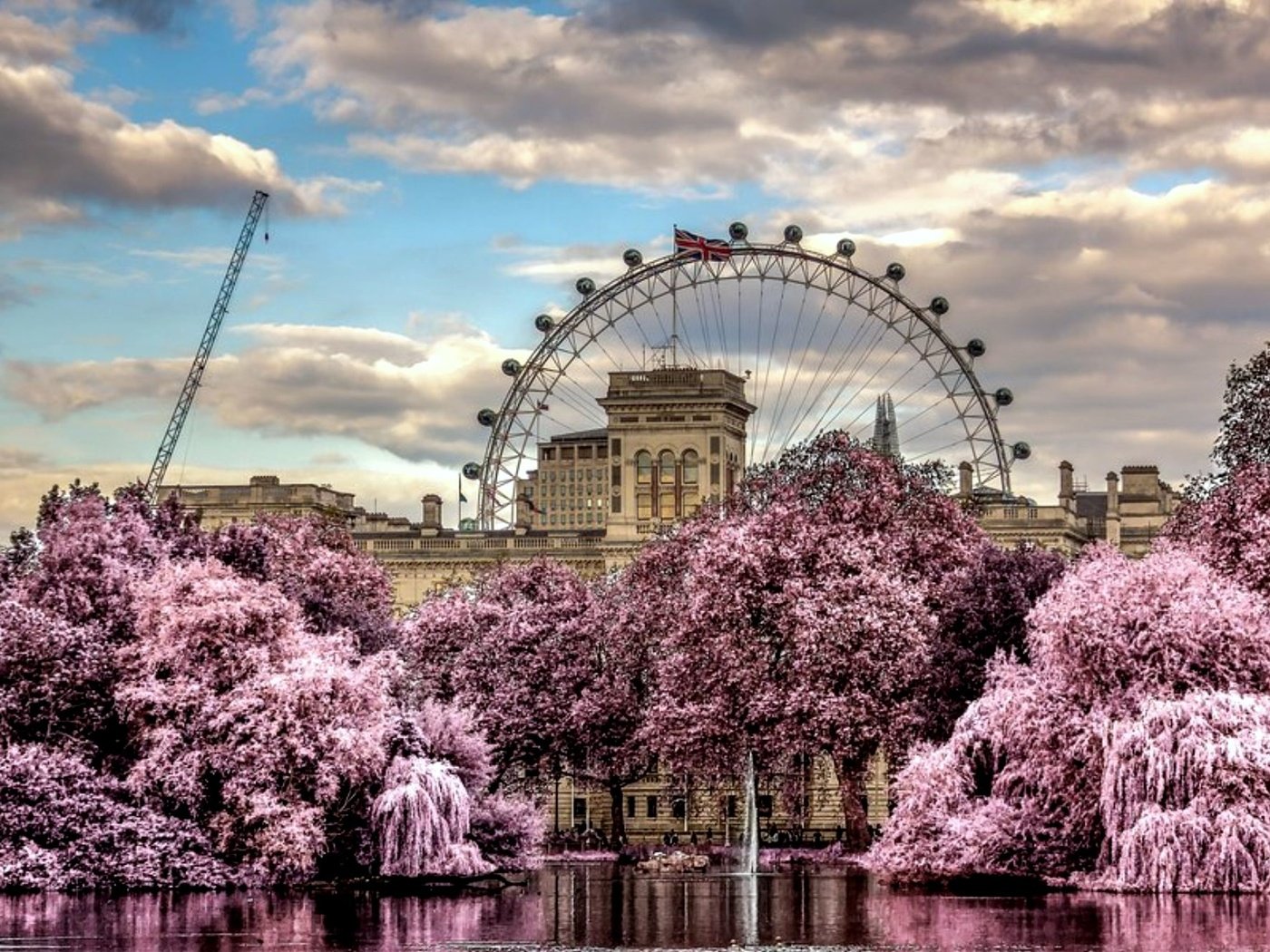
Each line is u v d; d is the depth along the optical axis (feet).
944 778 392.27
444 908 347.77
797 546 521.65
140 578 419.13
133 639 405.59
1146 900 336.70
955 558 535.19
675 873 482.69
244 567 482.28
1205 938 281.54
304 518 621.31
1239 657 366.02
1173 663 364.17
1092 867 371.35
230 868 378.32
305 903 352.08
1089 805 368.89
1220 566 434.71
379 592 583.99
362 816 394.32
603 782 642.22
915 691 493.77
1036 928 298.97
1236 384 483.10
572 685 622.54
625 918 327.06
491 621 631.56
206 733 385.91
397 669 419.33
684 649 535.19
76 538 420.36
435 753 433.48
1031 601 495.00
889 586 504.84
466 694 608.19
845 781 525.75
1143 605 371.15
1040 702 376.27
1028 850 377.50
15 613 392.68
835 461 565.53
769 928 309.22
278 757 381.19
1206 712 353.10
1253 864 343.46
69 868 367.25
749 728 516.32
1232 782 346.33
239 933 298.35
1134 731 352.69
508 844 435.53
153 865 369.91
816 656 501.56
